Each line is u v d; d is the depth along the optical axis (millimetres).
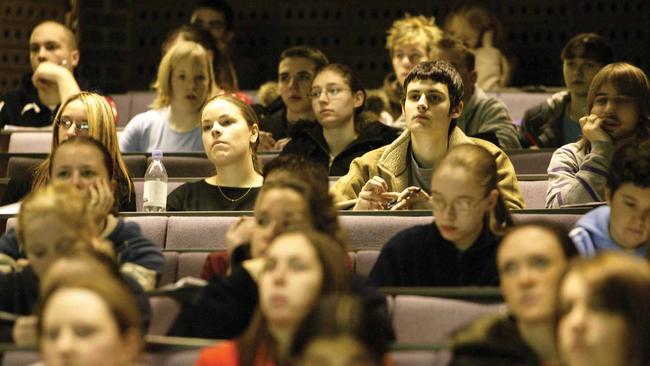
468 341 7562
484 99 15414
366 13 23047
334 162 13719
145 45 22703
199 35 17250
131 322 7426
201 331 8414
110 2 22297
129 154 13977
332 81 13914
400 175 11961
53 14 22719
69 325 7270
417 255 9320
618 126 11742
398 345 7641
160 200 12328
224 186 12180
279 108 16641
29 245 8547
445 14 22688
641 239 9133
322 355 6883
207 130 12227
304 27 23172
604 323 6832
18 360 8023
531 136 15656
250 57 23125
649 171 9062
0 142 15867
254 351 7617
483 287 9031
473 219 9039
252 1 23188
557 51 22250
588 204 10961
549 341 7562
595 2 22234
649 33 22062
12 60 22578
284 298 7594
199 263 10141
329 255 7707
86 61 22047
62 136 11961
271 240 8539
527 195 12508
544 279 7613
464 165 9047
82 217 8641
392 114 17359
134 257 9578
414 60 16859
